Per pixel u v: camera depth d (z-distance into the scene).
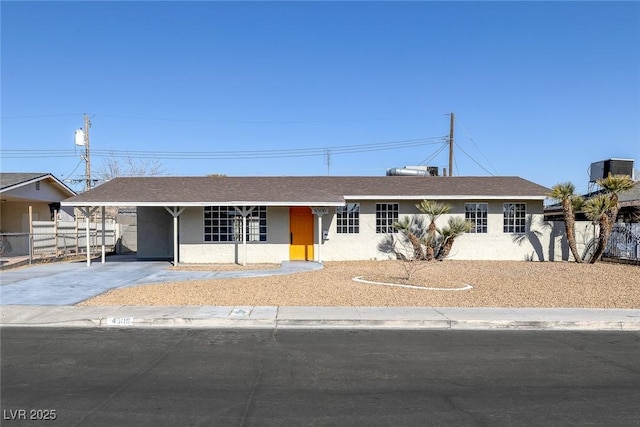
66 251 24.91
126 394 5.91
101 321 10.18
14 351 7.98
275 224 21.95
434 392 6.07
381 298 12.82
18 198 25.45
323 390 6.11
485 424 5.04
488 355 7.91
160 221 23.48
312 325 10.24
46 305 11.69
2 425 4.93
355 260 22.70
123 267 19.66
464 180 25.31
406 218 22.05
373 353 7.98
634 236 21.91
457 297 13.12
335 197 21.08
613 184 21.41
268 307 11.52
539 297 13.23
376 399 5.79
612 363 7.49
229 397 5.82
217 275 17.11
